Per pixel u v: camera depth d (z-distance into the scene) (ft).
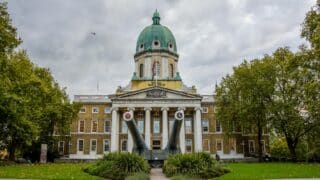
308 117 158.92
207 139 245.04
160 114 240.94
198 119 230.89
